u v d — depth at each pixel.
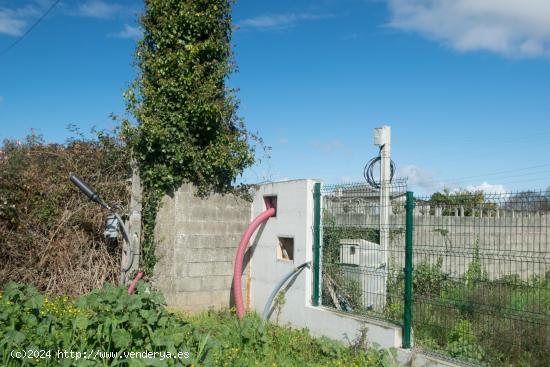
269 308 9.08
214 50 9.95
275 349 7.14
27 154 9.55
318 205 8.52
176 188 9.66
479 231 6.86
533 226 6.43
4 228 8.91
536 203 5.71
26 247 9.06
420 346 6.55
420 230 7.32
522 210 5.87
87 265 9.47
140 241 9.57
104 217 9.58
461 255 7.00
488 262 6.79
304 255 8.56
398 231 7.46
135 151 9.58
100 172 9.79
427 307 6.68
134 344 5.45
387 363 6.13
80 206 9.48
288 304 8.85
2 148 9.59
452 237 7.19
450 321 6.42
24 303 5.75
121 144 9.95
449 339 6.41
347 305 8.00
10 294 5.81
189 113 9.66
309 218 8.57
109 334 5.35
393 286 7.23
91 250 9.52
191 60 9.68
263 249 9.77
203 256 9.82
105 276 9.52
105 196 9.62
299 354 6.87
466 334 6.20
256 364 6.29
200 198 9.86
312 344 7.25
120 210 9.59
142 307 6.06
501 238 6.68
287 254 9.44
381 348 6.67
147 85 9.63
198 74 9.69
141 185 9.62
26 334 5.29
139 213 9.51
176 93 9.58
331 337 7.73
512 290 6.05
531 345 5.66
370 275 7.61
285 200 9.20
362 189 8.14
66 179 9.49
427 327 6.67
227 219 10.12
